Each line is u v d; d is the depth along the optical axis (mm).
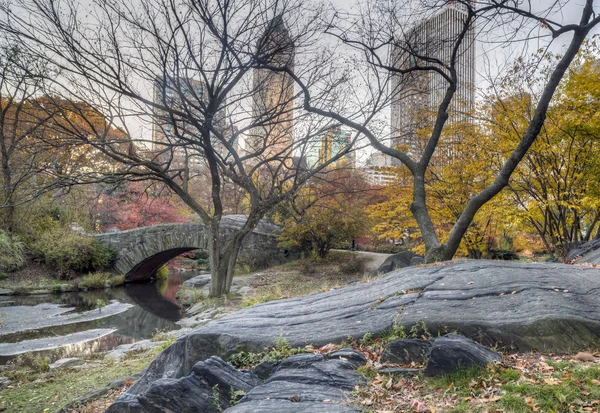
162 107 11539
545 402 3156
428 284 6152
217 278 17203
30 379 8805
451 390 3668
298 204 23750
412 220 14172
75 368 9516
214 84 12977
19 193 19047
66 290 23281
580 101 10602
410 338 4730
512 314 4680
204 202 42875
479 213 12414
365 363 4438
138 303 20766
